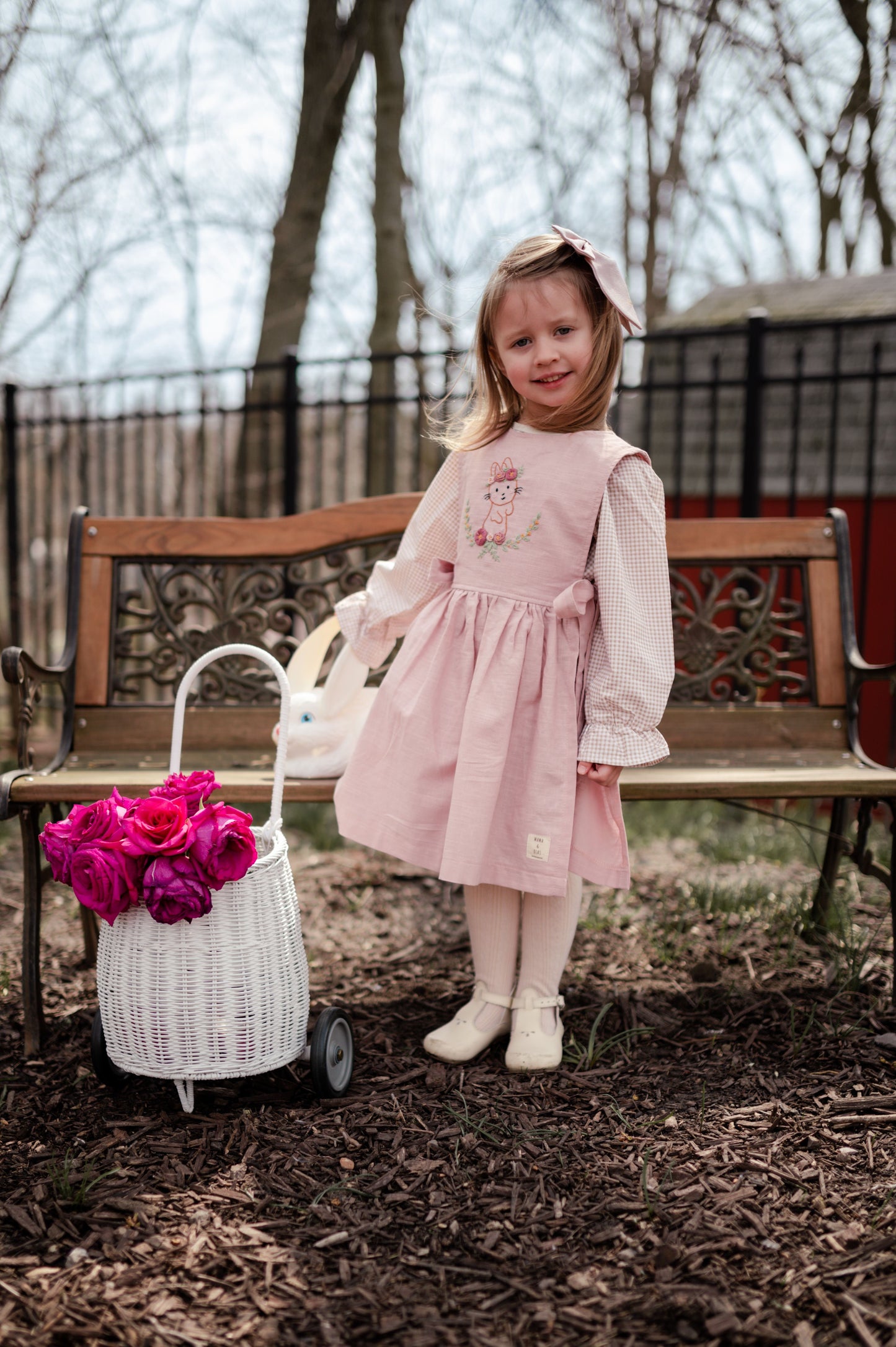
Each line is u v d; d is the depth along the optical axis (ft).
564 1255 4.75
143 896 5.53
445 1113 6.03
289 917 6.07
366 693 7.73
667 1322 4.31
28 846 7.00
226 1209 5.09
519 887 6.13
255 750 8.54
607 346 6.37
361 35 22.41
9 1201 5.16
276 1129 5.86
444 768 6.29
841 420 22.35
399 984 8.13
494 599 6.35
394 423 16.34
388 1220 5.01
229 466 25.30
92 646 8.55
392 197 22.20
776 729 8.64
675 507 13.76
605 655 6.11
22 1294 4.49
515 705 6.17
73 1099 6.27
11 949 8.97
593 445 6.31
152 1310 4.39
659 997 7.73
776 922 9.23
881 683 19.94
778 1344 4.16
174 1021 5.71
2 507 24.54
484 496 6.51
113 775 7.40
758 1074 6.45
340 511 8.89
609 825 6.19
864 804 7.93
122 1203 5.10
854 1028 7.02
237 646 6.61
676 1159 5.50
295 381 14.58
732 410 23.52
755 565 8.83
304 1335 4.25
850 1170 5.40
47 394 17.67
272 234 24.62
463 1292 4.51
